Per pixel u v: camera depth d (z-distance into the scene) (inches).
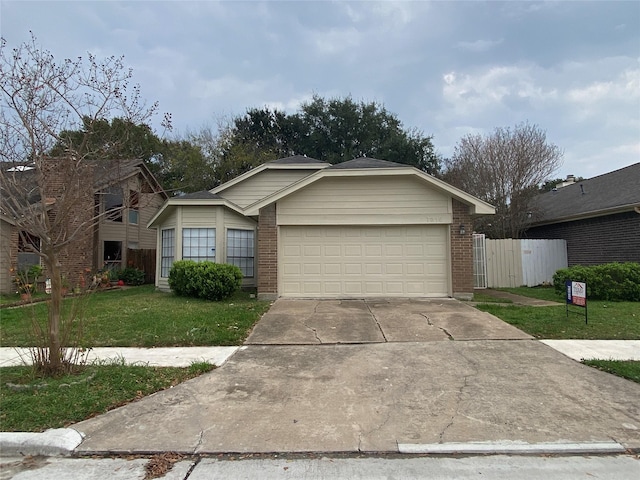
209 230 534.6
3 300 466.9
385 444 140.9
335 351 249.3
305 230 462.9
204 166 1109.7
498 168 832.9
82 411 165.0
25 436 143.9
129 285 712.4
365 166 478.3
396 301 429.1
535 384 194.4
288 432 150.1
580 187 732.7
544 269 634.8
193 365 219.3
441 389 189.0
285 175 677.9
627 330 293.0
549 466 128.3
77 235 223.8
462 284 446.0
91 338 269.3
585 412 165.0
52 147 220.8
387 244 459.8
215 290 439.2
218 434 149.1
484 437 145.1
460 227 448.1
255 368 219.9
